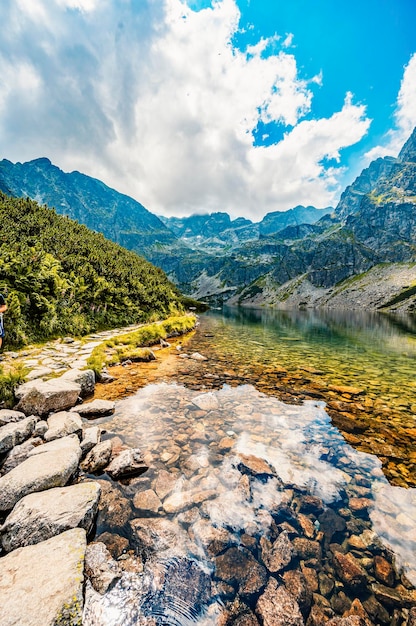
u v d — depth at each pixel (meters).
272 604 3.58
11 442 6.45
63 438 6.79
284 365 16.67
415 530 4.84
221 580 3.86
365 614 3.54
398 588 3.87
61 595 3.23
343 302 175.88
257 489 5.72
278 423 8.80
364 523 4.96
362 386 12.92
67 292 21.33
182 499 5.31
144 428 8.09
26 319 16.20
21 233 24.61
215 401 10.32
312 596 3.72
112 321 24.86
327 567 4.14
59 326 18.03
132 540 4.38
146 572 3.86
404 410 10.16
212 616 3.42
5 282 16.39
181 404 9.98
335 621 3.43
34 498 4.71
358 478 6.21
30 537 4.14
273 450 7.21
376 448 7.50
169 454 6.79
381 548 4.47
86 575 3.68
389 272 191.00
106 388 11.30
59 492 4.92
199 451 6.98
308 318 71.56
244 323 49.31
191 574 3.90
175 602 3.53
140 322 28.89
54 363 12.26
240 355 19.22
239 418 9.04
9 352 13.38
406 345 26.81
